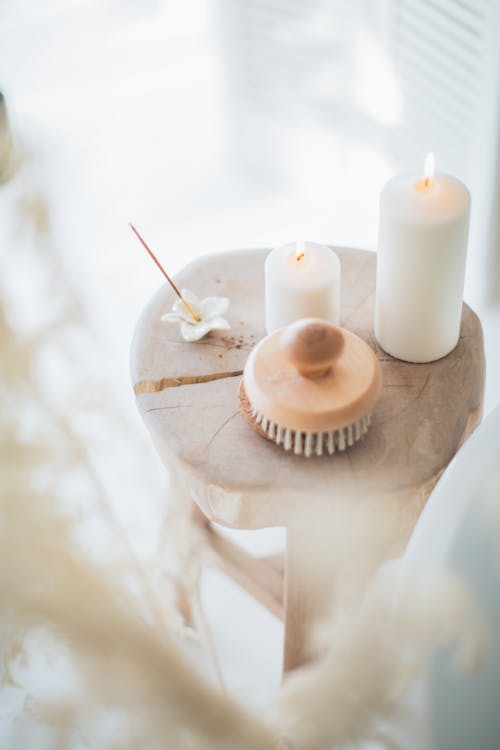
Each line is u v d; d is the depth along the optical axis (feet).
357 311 3.87
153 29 9.30
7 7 9.57
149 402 3.64
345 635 2.43
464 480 3.04
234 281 4.00
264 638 4.65
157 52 8.99
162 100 8.36
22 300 2.46
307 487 3.40
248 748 2.42
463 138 5.20
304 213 6.98
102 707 2.40
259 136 7.03
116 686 2.29
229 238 6.87
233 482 3.42
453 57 5.03
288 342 3.26
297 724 2.45
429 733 2.87
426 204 3.42
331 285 3.54
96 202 7.24
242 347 3.77
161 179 7.48
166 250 6.82
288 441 3.42
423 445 3.49
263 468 3.45
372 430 3.53
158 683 2.30
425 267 3.46
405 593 2.42
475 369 3.68
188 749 2.43
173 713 2.36
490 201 5.16
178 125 8.05
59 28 9.40
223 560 4.41
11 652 2.50
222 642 4.63
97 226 6.93
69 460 2.43
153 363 3.74
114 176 7.54
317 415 3.28
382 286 3.59
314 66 6.07
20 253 2.43
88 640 2.23
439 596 2.41
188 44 9.04
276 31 6.07
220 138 7.86
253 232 6.89
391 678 2.41
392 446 3.49
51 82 8.68
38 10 9.58
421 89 5.37
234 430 3.55
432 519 3.00
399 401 3.60
